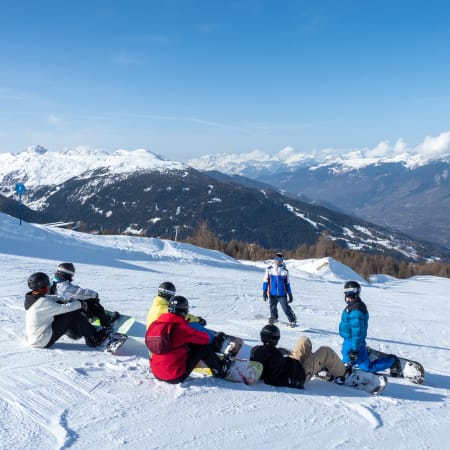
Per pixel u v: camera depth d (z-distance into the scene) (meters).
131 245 30.14
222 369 4.92
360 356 6.05
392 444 3.74
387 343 9.51
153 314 5.26
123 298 11.30
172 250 31.59
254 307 12.54
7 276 12.94
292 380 5.04
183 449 3.26
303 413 4.22
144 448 3.22
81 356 5.35
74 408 3.83
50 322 5.61
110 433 3.42
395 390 5.58
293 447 3.48
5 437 3.22
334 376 5.52
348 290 6.09
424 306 18.92
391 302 19.55
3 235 22.64
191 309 11.28
